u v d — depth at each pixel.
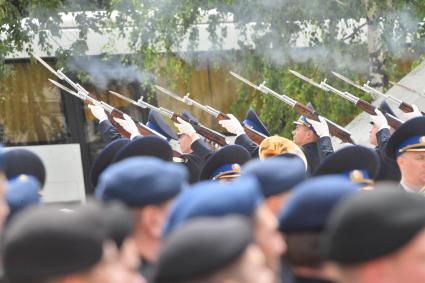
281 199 7.16
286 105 27.50
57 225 5.21
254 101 27.83
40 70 28.58
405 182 12.66
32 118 28.70
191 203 5.88
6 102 28.62
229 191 5.89
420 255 5.31
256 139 18.80
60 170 28.83
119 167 6.88
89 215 5.64
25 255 5.18
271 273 6.11
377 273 5.37
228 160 13.17
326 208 6.27
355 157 9.40
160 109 18.88
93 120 28.72
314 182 6.36
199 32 28.02
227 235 5.17
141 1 27.44
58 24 27.56
